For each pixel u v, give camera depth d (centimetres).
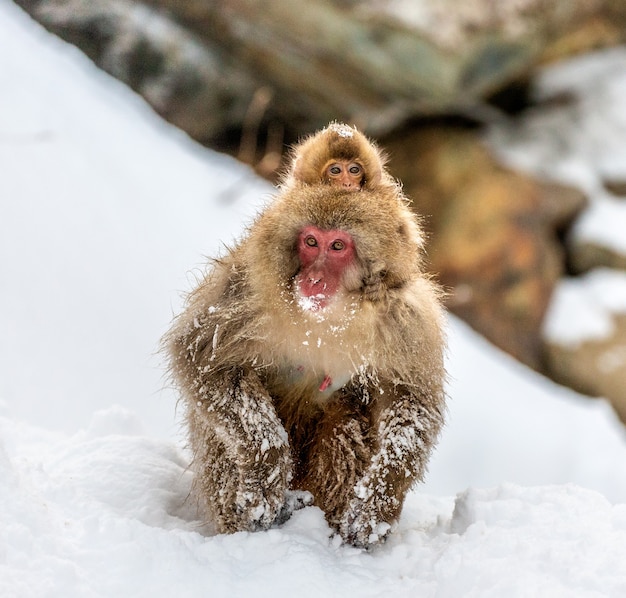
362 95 1894
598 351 1847
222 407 724
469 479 1586
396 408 741
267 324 729
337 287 705
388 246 713
